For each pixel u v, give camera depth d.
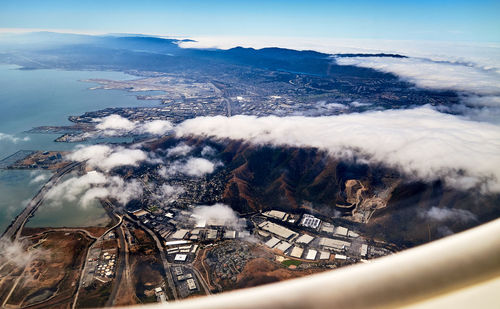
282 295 3.92
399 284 3.99
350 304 3.81
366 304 3.82
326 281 4.12
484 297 3.67
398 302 3.85
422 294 3.86
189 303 4.04
